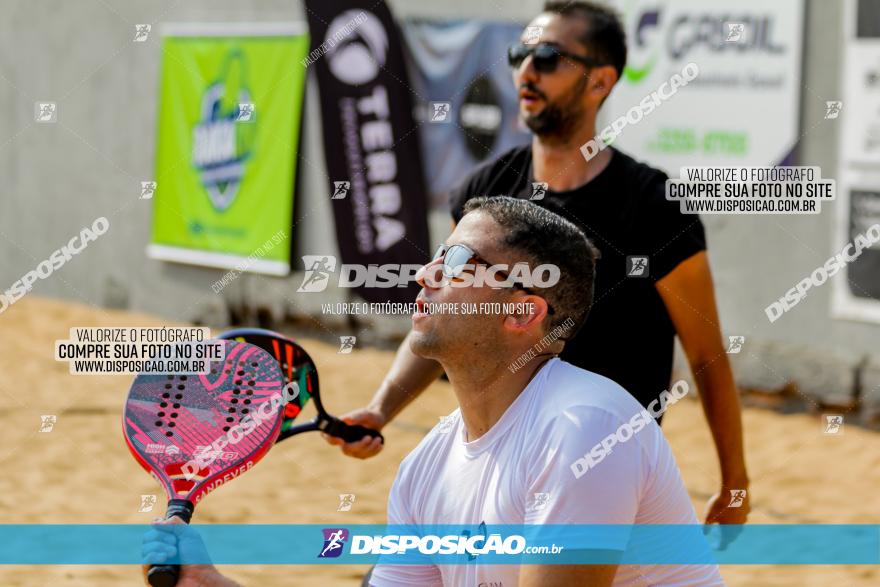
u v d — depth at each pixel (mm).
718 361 3303
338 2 10672
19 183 14594
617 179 3248
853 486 6723
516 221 2389
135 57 13023
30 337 11609
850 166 8344
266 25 11531
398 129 10539
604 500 2125
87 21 13500
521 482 2240
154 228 12953
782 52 8477
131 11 13008
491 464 2316
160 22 12719
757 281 8883
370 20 10555
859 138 8281
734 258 8961
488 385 2355
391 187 10625
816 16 8344
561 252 2389
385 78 10555
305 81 11227
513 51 3379
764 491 6656
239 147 11875
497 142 9922
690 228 3217
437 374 3328
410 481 2494
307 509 6055
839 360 8484
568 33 3328
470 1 10055
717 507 3443
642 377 3248
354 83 10703
